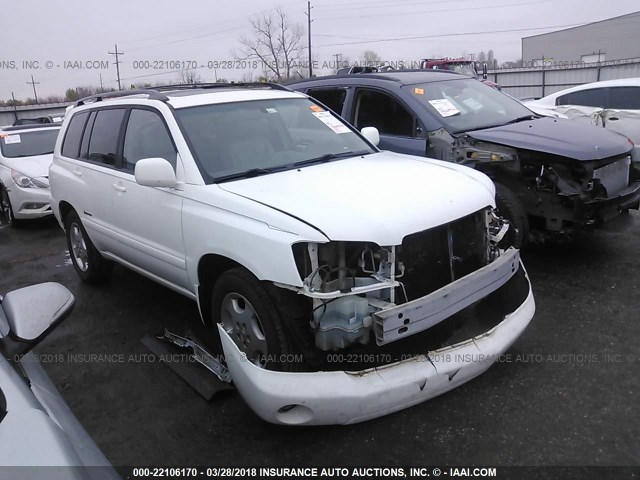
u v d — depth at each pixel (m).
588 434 2.96
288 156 4.04
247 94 4.48
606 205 4.90
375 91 6.27
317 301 2.84
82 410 3.48
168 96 4.27
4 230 8.98
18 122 21.00
